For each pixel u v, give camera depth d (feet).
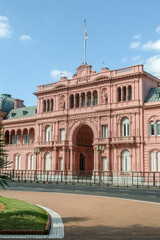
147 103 193.57
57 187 148.87
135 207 74.74
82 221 55.42
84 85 224.53
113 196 105.19
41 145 242.78
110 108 206.80
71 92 233.14
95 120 215.10
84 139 242.37
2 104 309.22
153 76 209.26
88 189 137.69
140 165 190.39
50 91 245.65
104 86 213.25
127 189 138.10
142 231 47.01
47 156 242.99
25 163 265.34
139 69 198.39
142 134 192.75
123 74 203.72
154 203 83.46
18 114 289.12
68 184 173.47
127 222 54.39
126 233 45.68
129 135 198.08
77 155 233.96
